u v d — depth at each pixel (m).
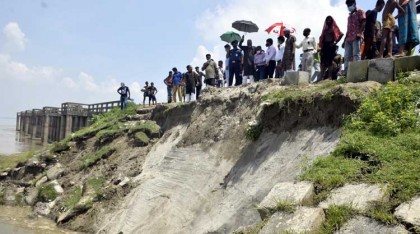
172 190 13.07
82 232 13.71
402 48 9.76
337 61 12.64
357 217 5.39
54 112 42.41
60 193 17.16
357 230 5.21
